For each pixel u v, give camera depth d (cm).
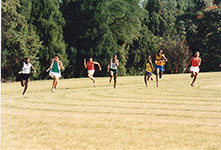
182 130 886
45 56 5350
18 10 5203
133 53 6869
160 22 7762
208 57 6662
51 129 907
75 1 5888
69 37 5950
